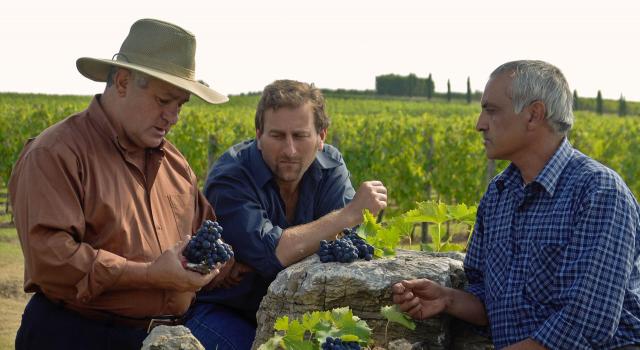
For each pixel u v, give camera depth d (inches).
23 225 129.5
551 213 123.2
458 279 144.0
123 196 135.8
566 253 119.8
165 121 139.2
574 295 117.0
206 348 153.9
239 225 154.8
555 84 123.4
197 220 154.0
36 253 127.2
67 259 126.2
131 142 138.9
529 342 119.3
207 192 163.0
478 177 589.3
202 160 691.4
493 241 131.9
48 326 135.3
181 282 128.7
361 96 3560.5
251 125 819.4
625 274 117.3
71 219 128.0
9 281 393.7
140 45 137.1
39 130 796.0
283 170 156.9
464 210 163.9
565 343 117.0
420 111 2237.9
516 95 123.4
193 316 158.6
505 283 127.6
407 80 3838.6
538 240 123.6
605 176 119.8
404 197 583.5
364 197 157.6
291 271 140.4
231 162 162.7
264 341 142.0
